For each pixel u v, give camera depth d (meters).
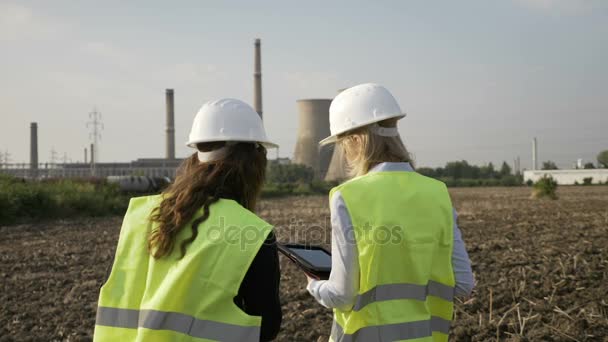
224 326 1.94
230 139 2.24
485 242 12.54
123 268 2.13
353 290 2.22
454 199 37.06
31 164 97.38
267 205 30.88
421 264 2.28
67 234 15.67
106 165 113.69
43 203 22.08
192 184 2.14
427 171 109.00
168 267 2.02
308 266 2.43
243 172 2.23
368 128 2.39
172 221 2.05
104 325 2.06
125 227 2.21
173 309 1.94
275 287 2.08
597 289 7.21
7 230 16.89
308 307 6.68
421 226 2.30
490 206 27.56
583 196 40.25
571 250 10.80
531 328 5.64
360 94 2.42
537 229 15.56
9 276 9.02
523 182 90.00
